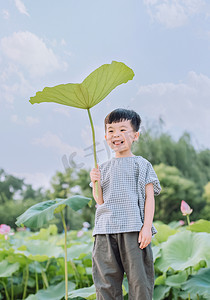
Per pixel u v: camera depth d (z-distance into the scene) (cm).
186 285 226
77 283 304
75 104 185
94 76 170
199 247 248
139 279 177
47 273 338
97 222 193
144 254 183
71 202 202
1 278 328
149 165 201
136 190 192
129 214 186
